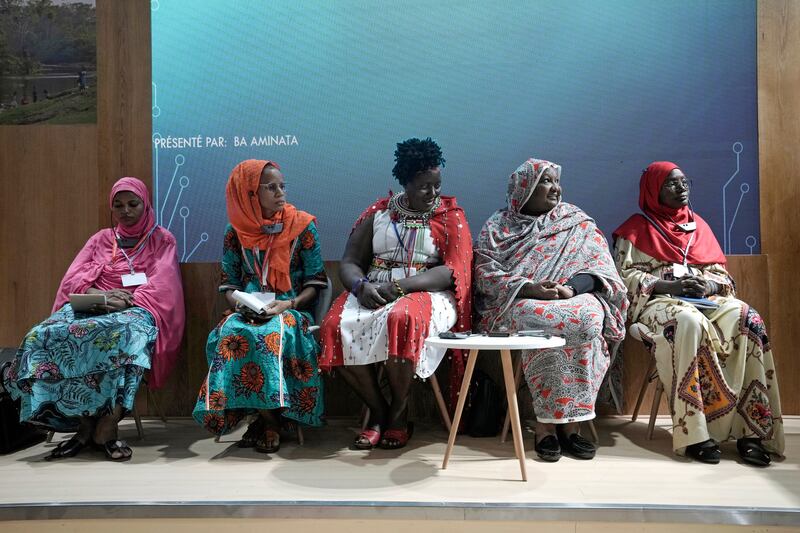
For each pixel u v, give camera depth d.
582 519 2.09
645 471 2.52
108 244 3.35
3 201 3.71
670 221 3.31
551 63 3.67
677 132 3.62
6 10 3.72
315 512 2.13
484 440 3.01
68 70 3.74
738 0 3.54
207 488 2.33
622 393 3.40
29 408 2.75
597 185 3.68
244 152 3.79
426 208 3.14
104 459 2.78
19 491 2.33
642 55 3.63
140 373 2.87
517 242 3.08
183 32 3.75
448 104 3.73
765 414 2.69
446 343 2.30
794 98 3.49
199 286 3.48
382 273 3.10
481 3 3.69
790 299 3.46
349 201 3.78
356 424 3.39
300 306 3.07
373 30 3.74
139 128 3.71
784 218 3.50
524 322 2.75
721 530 2.07
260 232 3.12
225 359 2.74
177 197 3.79
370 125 3.76
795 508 2.07
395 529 2.13
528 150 3.70
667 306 2.90
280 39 3.76
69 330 2.78
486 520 2.10
